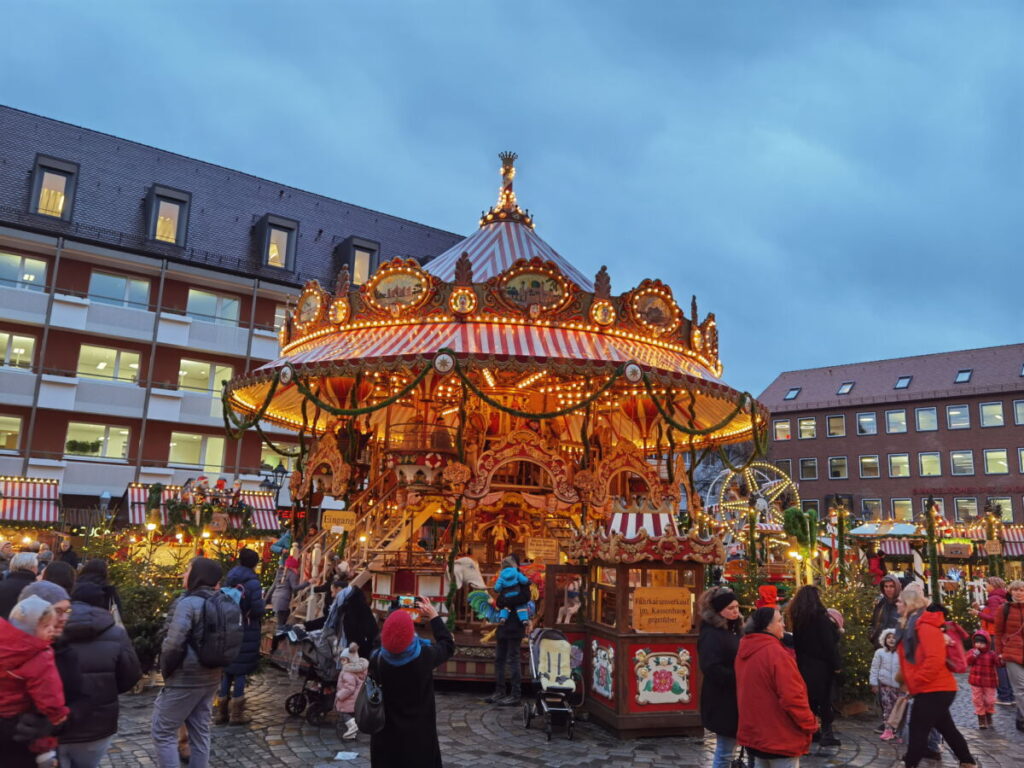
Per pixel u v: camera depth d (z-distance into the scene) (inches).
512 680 341.7
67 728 167.0
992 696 332.5
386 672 172.4
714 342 558.6
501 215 618.2
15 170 1247.5
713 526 708.7
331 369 441.1
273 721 302.2
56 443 1185.4
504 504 539.8
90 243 1220.5
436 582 410.0
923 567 911.0
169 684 202.5
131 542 579.8
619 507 313.6
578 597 341.7
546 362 423.2
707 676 211.8
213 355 1331.2
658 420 612.7
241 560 309.7
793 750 174.7
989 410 1897.1
